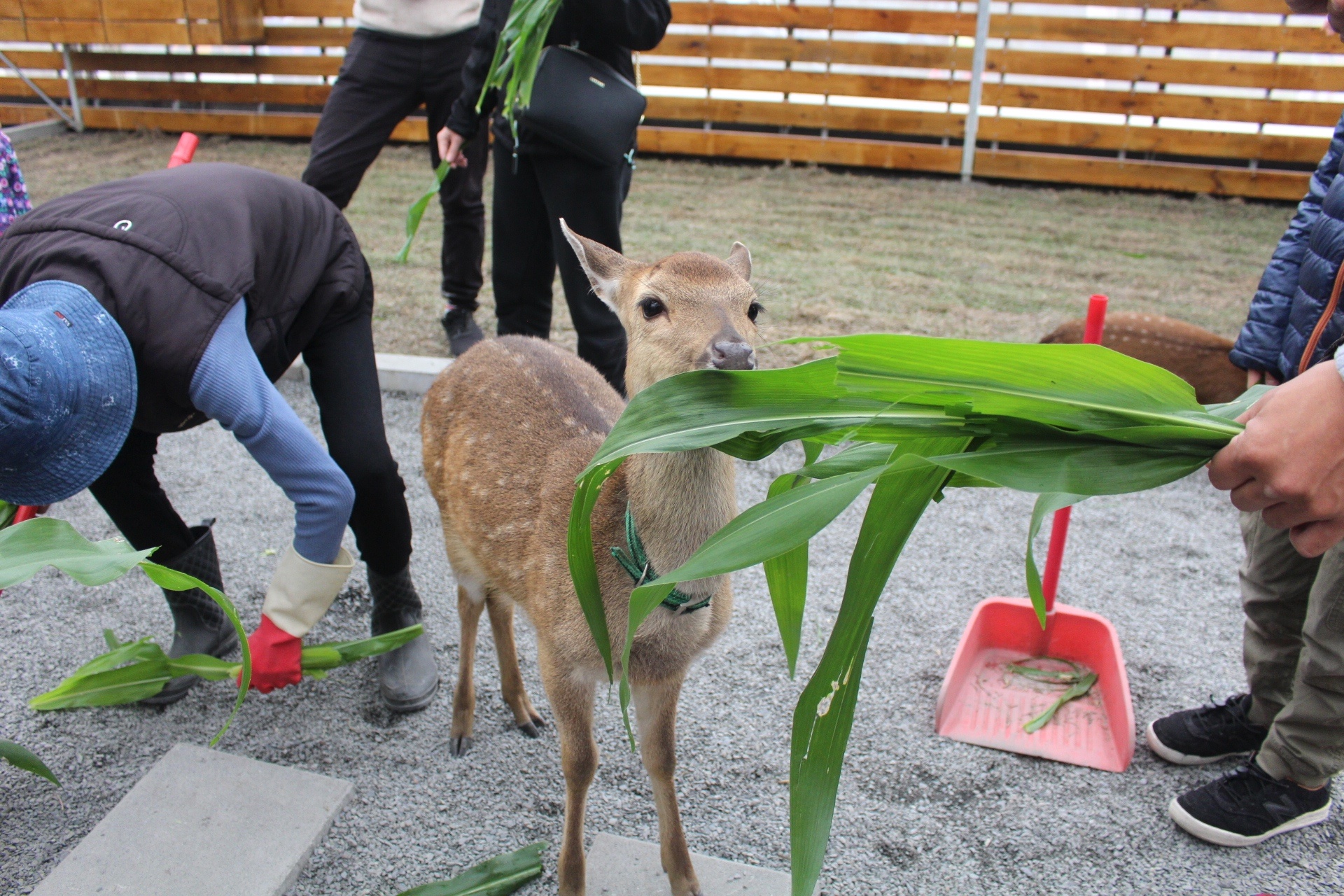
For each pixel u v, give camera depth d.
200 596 3.16
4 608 3.54
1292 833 2.64
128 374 2.12
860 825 2.66
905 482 1.45
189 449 4.72
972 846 2.60
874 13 8.55
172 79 9.99
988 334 5.60
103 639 3.40
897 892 2.47
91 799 2.75
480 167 5.15
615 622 2.28
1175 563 3.87
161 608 3.58
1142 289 6.40
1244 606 2.70
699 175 9.02
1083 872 2.53
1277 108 8.05
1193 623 3.49
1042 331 5.68
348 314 2.87
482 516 2.71
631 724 3.06
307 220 2.70
